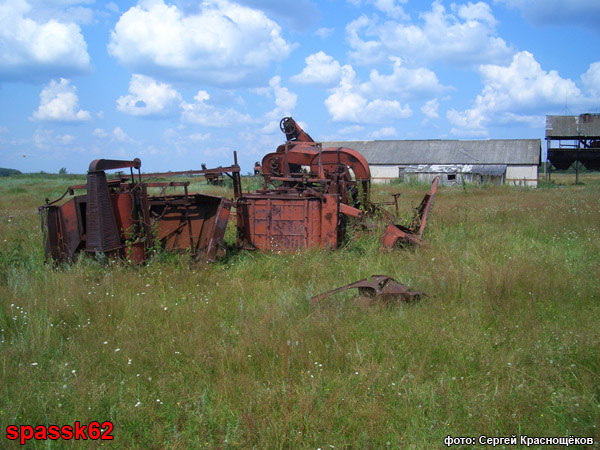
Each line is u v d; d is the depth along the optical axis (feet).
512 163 180.96
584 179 249.34
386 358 15.89
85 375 14.97
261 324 18.72
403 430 12.53
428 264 28.09
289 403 13.16
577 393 13.92
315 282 25.75
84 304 20.67
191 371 15.47
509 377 14.64
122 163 27.86
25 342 16.75
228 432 12.14
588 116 216.74
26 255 30.35
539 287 22.91
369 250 32.86
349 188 44.34
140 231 28.45
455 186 144.97
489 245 33.32
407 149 202.39
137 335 18.11
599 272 25.52
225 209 29.81
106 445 11.92
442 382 14.37
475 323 19.38
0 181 185.06
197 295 23.12
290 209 33.50
